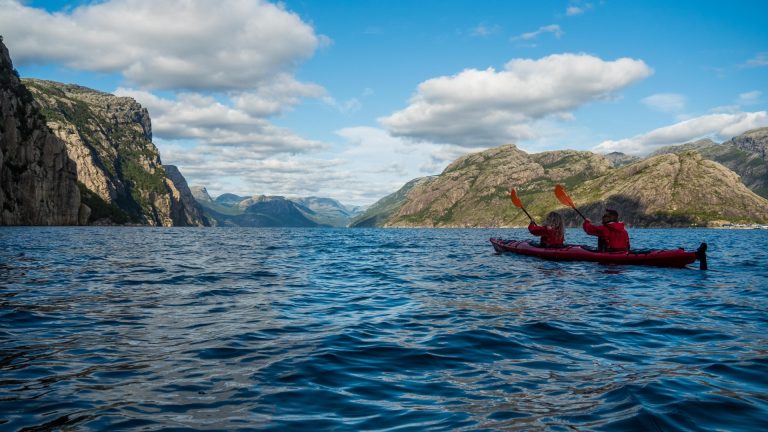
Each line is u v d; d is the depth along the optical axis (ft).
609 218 65.62
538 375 18.28
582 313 31.14
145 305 33.30
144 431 12.75
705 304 34.78
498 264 65.51
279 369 18.70
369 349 22.07
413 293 40.96
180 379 17.34
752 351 21.74
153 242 141.28
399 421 13.71
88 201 556.10
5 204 377.30
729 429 12.89
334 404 15.10
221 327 26.48
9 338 23.20
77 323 26.89
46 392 15.71
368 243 156.25
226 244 134.62
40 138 422.82
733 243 161.89
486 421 13.64
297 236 234.38
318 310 32.68
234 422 13.50
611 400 15.21
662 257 59.11
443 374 18.48
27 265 59.47
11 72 456.04
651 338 24.35
